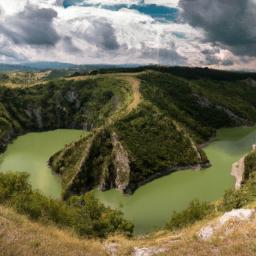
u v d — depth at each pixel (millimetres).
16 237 25734
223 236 28406
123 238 37062
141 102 192500
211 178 143000
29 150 185000
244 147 192875
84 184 138625
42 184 140625
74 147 156625
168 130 168375
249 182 57062
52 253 25109
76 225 40844
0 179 47469
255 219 30062
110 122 169500
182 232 36031
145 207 118438
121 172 138875
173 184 138875
